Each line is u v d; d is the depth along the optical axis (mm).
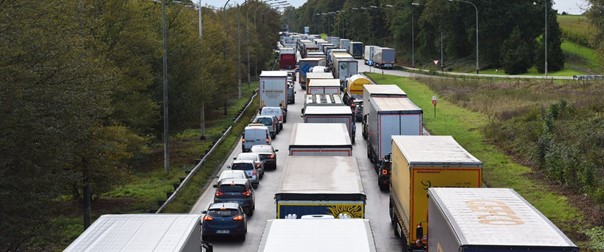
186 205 51438
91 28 52906
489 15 187875
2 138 30547
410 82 146875
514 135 74938
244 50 156250
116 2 56594
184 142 84750
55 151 32344
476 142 76125
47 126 31359
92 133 40031
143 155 65562
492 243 21062
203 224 42125
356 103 101812
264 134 73875
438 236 26188
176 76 71312
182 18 77938
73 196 52781
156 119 66500
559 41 162000
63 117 32406
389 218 47562
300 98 132875
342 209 35000
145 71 59594
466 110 101312
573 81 110500
